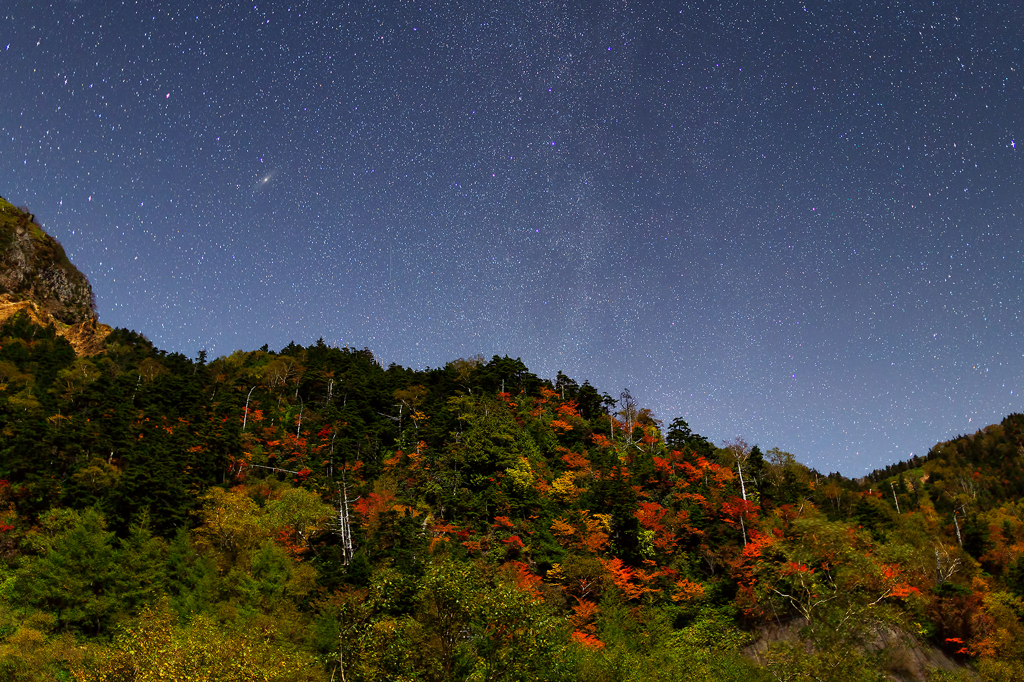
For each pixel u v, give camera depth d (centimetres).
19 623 5478
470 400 11219
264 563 6297
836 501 10269
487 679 3512
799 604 5209
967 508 12431
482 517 8244
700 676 5172
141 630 4078
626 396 12888
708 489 9000
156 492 7269
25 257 17612
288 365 13162
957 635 7250
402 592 3859
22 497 7406
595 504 8562
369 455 9950
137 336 15450
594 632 6334
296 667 4178
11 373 10794
